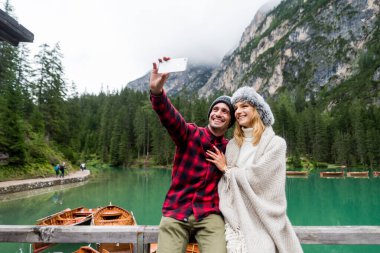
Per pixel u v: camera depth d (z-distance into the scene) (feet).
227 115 6.79
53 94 134.41
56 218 37.65
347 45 479.41
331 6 552.41
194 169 6.41
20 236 7.20
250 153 6.35
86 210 44.06
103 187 88.84
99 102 329.11
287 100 377.30
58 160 108.47
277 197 5.83
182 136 6.42
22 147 85.76
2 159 81.25
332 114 335.67
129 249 24.54
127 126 254.47
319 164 218.18
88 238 7.05
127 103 309.63
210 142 6.70
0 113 85.30
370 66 410.11
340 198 76.54
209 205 6.33
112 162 219.82
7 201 60.54
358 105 314.96
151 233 6.91
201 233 6.21
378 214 56.80
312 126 250.78
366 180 125.29
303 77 509.35
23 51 134.62
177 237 6.15
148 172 164.45
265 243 5.53
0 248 31.32
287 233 5.79
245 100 6.53
